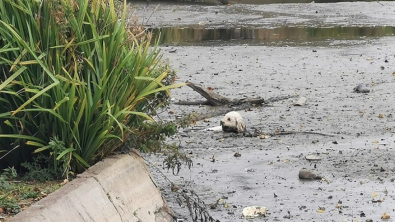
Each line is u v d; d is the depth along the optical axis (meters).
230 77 22.81
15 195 9.55
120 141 10.35
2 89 10.12
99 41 10.16
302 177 12.70
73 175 10.24
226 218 10.85
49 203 8.38
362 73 23.02
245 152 14.57
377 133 15.91
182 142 15.43
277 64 24.88
